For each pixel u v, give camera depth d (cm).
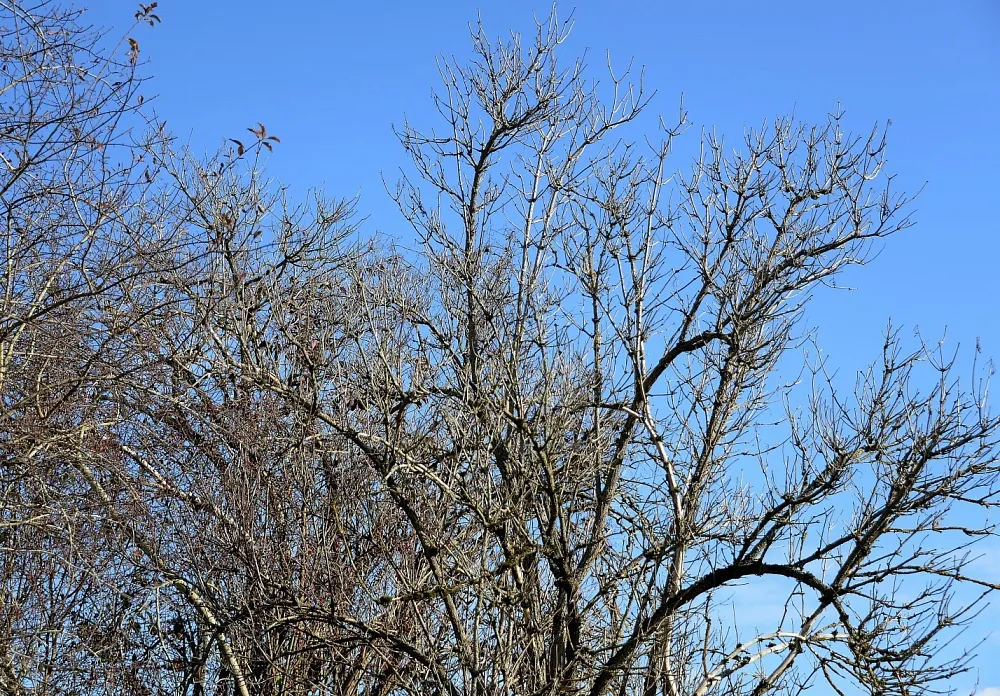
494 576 1254
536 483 1301
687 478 1365
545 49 1562
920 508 1251
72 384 1183
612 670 1227
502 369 1347
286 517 1388
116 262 1085
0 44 1023
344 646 1277
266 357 1493
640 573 1322
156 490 1426
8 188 1062
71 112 1043
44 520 1189
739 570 1249
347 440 1348
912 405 1269
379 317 1391
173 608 1420
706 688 1215
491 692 1211
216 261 1426
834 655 1202
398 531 1331
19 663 1206
